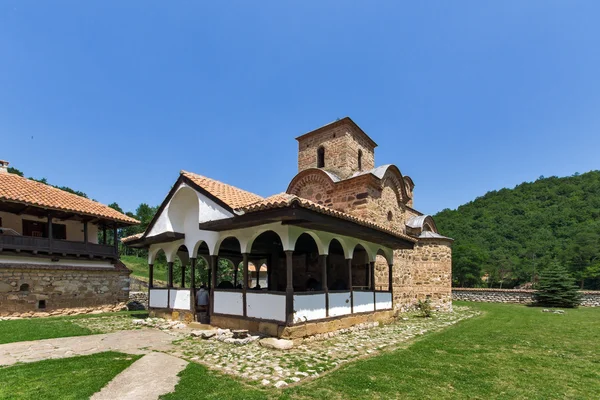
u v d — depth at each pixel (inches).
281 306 355.6
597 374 252.5
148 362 269.7
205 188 430.6
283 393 205.6
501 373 253.1
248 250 414.9
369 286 542.6
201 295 482.6
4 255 605.6
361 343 362.6
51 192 730.2
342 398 200.1
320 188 677.3
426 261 815.1
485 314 681.6
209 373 245.4
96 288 723.4
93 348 331.3
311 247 575.2
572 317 629.6
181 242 534.3
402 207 753.6
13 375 236.7
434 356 304.3
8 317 589.9
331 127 711.7
